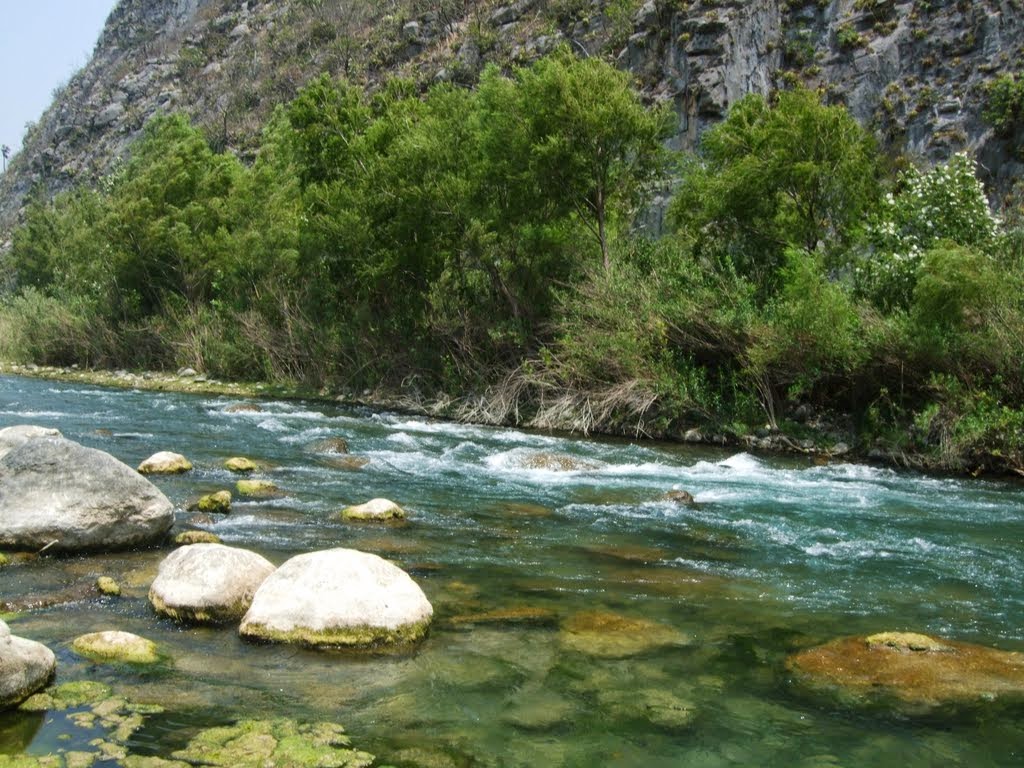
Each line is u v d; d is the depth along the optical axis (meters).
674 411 18.89
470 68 54.75
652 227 31.22
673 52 37.91
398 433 18.69
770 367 18.17
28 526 7.69
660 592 7.56
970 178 19.66
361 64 66.38
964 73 32.16
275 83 74.00
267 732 4.66
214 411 21.75
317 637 5.86
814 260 18.48
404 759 4.46
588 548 9.10
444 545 8.97
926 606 7.37
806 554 9.13
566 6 51.84
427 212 23.53
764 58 36.66
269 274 31.38
